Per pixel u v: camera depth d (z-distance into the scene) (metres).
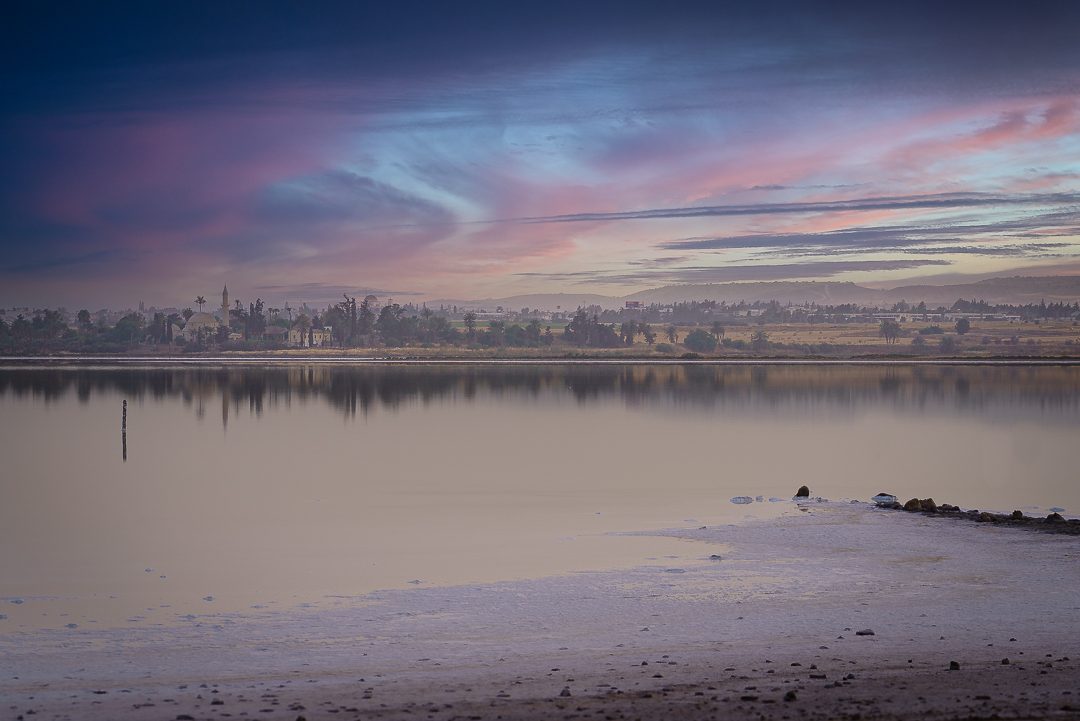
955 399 182.75
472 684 20.53
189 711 18.34
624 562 36.38
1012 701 17.47
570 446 96.75
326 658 23.34
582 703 18.27
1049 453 89.38
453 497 59.72
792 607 28.02
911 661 21.73
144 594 32.19
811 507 50.53
